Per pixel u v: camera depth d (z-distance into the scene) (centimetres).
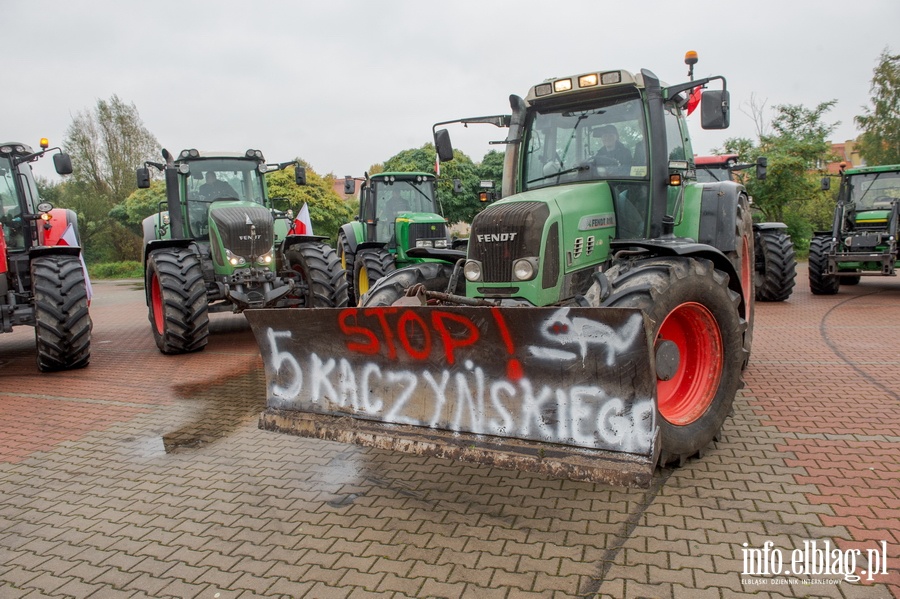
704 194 518
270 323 388
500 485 363
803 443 403
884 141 2791
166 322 780
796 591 251
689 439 365
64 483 405
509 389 322
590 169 481
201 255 841
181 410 558
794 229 2191
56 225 1021
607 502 334
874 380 543
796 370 589
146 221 989
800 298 1128
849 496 327
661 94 460
